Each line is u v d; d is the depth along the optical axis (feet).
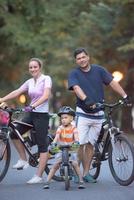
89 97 61.05
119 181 60.03
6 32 160.04
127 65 184.03
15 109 60.64
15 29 160.76
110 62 184.03
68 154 57.31
